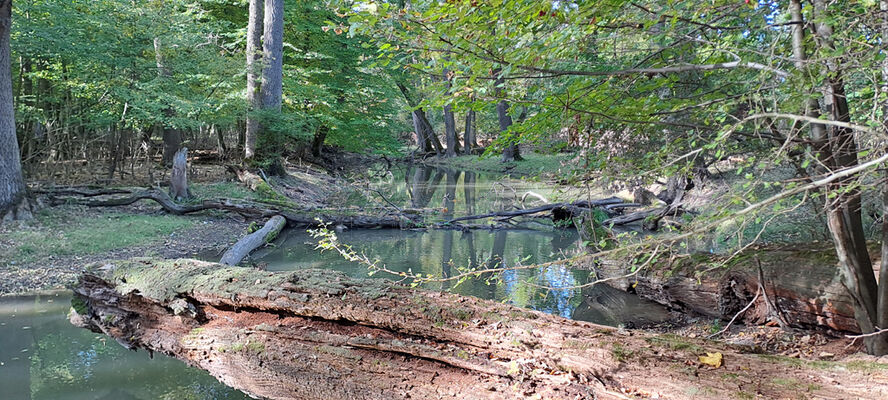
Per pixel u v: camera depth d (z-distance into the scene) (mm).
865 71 2541
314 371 3811
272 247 10008
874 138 2545
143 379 4344
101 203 11359
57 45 11469
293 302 4070
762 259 4922
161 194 11609
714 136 3512
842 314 4219
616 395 3000
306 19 21047
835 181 2818
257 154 16672
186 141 18984
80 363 4633
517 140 3840
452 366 3551
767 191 4109
